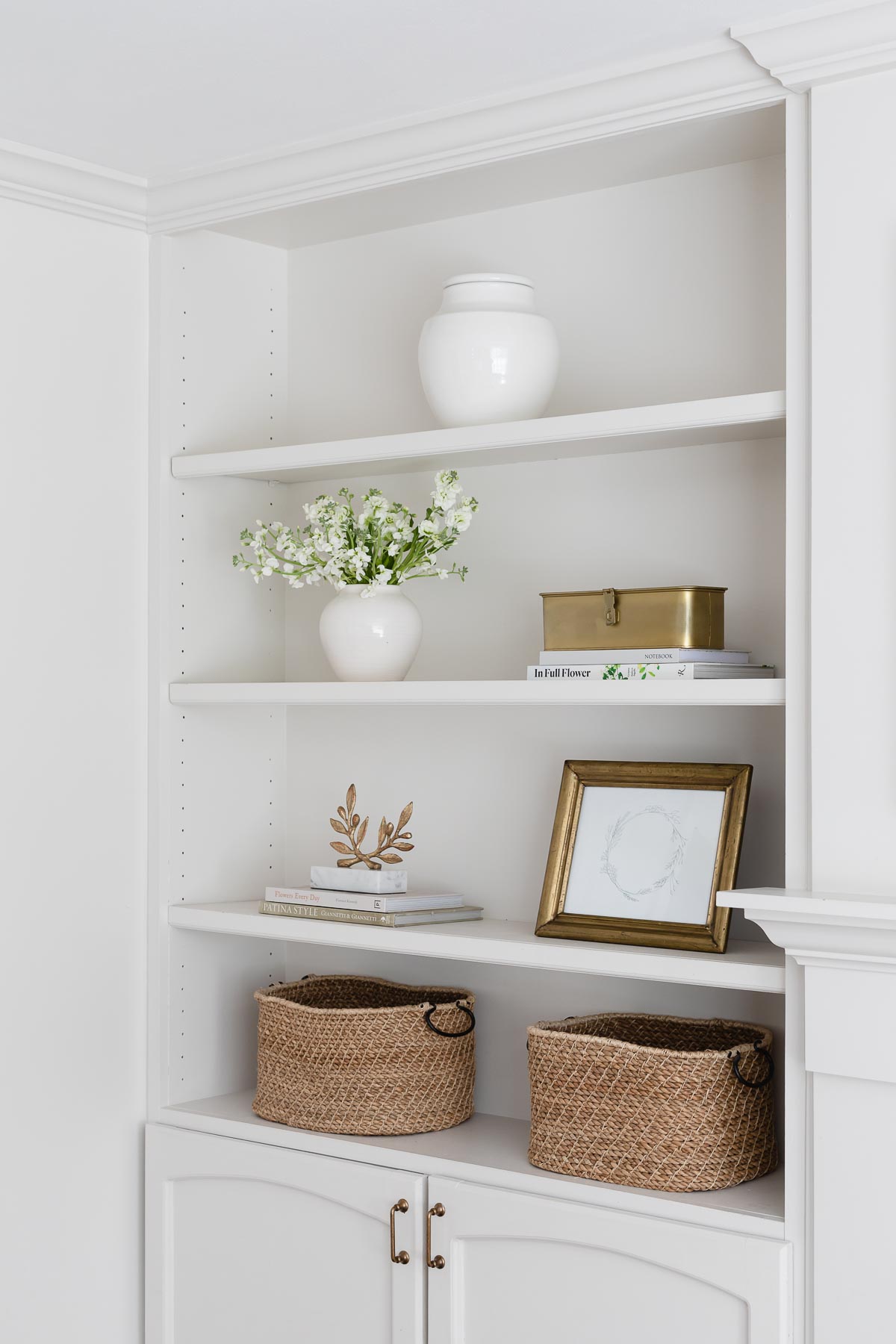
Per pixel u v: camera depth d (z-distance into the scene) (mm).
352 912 2373
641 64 2010
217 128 2260
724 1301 1955
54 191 2402
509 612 2520
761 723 2246
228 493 2697
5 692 2381
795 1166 1912
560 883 2258
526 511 2504
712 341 2301
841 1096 1862
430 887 2596
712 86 1988
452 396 2268
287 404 2801
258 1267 2410
